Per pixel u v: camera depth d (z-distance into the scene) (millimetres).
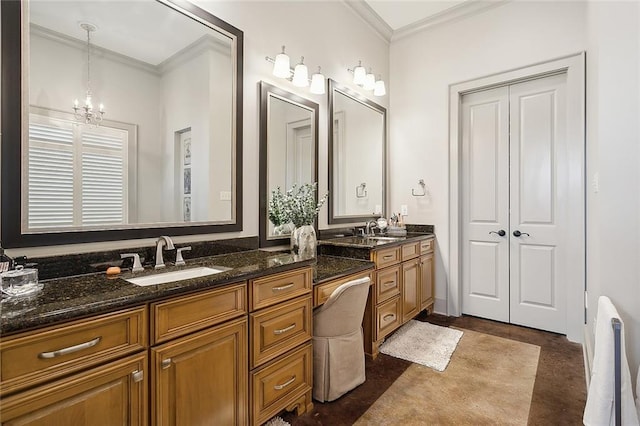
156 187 1709
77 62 1440
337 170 2971
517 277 3051
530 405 1811
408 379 2084
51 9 1370
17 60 1277
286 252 2338
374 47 3469
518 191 3043
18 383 848
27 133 1301
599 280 1672
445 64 3359
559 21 2764
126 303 1044
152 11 1700
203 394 1266
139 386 1082
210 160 1959
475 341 2678
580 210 2654
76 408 949
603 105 1655
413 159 3557
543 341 2676
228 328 1354
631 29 1601
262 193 2271
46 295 1075
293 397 1659
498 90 3146
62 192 1394
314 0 2738
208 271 1609
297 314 1688
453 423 1661
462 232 3354
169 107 1763
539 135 2939
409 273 2871
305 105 2621
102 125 1516
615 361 1348
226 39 2051
